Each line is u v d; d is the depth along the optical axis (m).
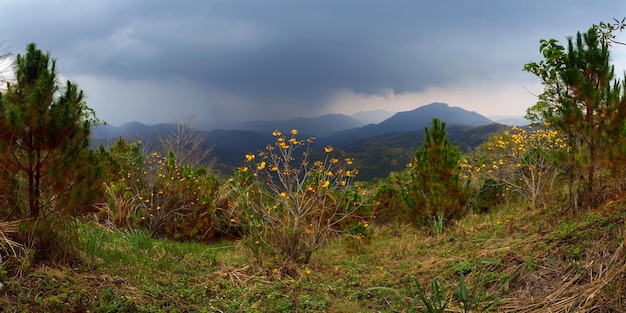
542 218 7.06
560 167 8.46
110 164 11.59
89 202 5.09
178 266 6.16
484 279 5.03
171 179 10.68
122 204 9.49
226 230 10.75
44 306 3.75
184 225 9.91
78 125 4.91
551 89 6.76
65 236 4.98
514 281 4.76
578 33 6.62
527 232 6.48
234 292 5.30
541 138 10.12
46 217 4.79
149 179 11.27
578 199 6.69
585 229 5.28
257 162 6.71
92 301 4.07
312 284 5.87
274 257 6.84
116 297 4.28
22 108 4.57
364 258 7.55
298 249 7.04
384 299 5.04
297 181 6.80
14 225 4.57
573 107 6.33
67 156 4.77
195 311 4.54
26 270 4.21
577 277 4.37
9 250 4.43
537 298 4.33
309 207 6.92
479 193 11.43
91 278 4.63
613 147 6.02
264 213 6.89
